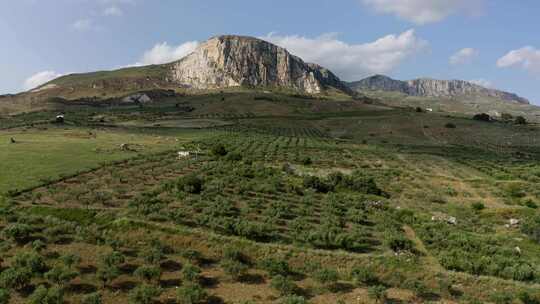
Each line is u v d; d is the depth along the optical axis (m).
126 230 34.12
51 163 59.97
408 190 62.41
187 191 47.72
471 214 49.19
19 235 30.69
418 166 87.00
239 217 40.12
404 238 35.12
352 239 34.62
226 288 26.14
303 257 31.12
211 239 33.03
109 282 25.58
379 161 91.12
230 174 60.34
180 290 24.36
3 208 36.94
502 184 67.62
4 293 22.55
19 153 67.12
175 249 31.62
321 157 90.69
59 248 30.02
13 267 25.83
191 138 107.12
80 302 23.23
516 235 41.50
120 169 59.62
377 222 42.91
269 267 28.64
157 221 36.47
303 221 39.75
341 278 28.50
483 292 27.20
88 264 27.92
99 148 77.31
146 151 77.94
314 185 57.25
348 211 45.75
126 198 44.53
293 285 26.25
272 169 67.25
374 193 58.50
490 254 34.59
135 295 23.62
